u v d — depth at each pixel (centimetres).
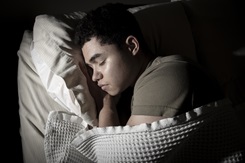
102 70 95
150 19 127
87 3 155
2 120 144
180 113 84
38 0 144
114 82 95
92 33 92
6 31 142
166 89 84
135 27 98
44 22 113
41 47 108
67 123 101
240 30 149
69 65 103
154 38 125
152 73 88
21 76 120
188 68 87
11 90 146
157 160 88
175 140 85
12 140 144
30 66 119
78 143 96
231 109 92
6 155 143
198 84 87
